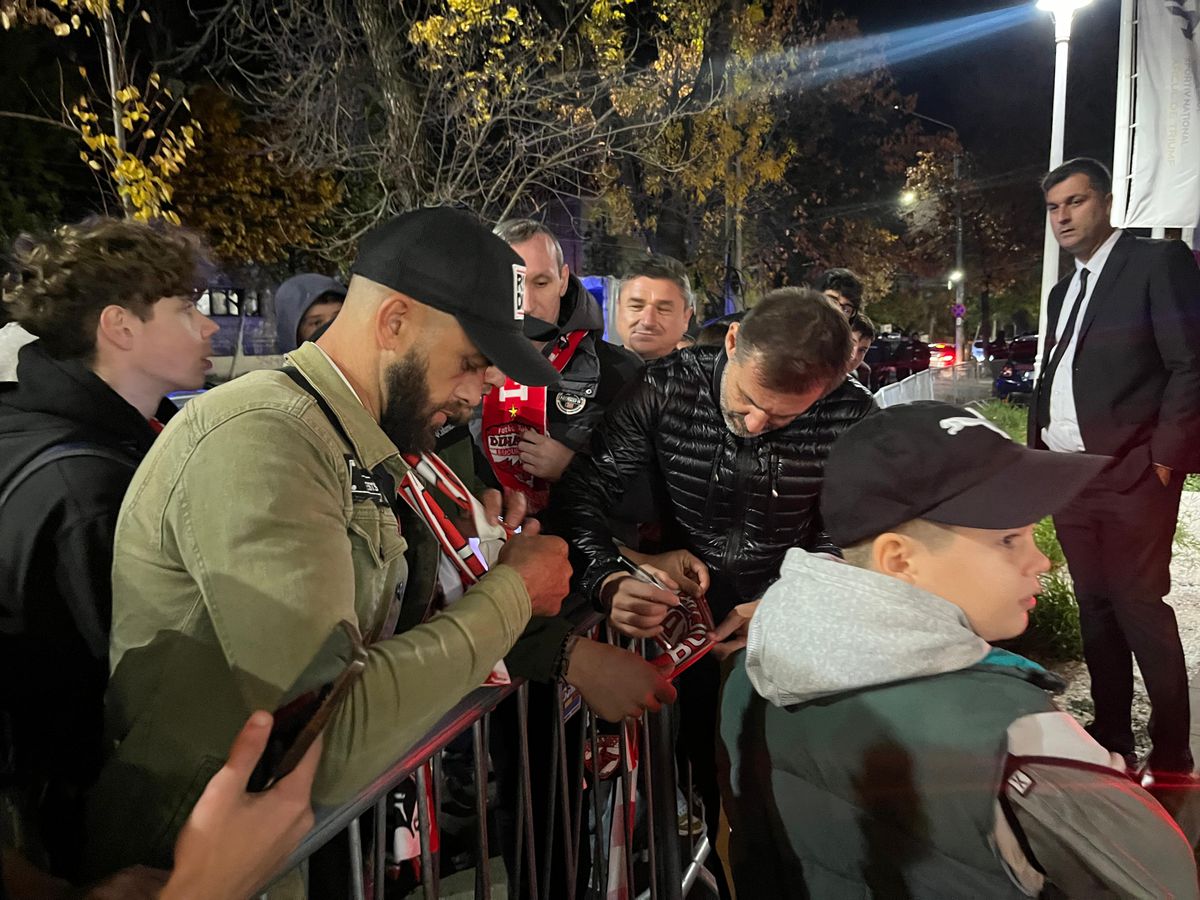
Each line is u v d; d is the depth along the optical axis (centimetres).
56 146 1128
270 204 1313
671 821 209
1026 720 103
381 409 131
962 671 112
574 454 247
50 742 138
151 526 114
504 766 216
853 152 2464
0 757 125
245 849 94
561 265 287
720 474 223
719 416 221
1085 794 98
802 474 221
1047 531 602
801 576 127
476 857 155
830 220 2470
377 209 1282
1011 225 2809
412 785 182
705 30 1499
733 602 234
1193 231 589
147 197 738
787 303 198
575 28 1346
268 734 96
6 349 197
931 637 112
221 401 117
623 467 232
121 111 734
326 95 1173
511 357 129
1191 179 532
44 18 682
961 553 118
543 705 206
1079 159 335
